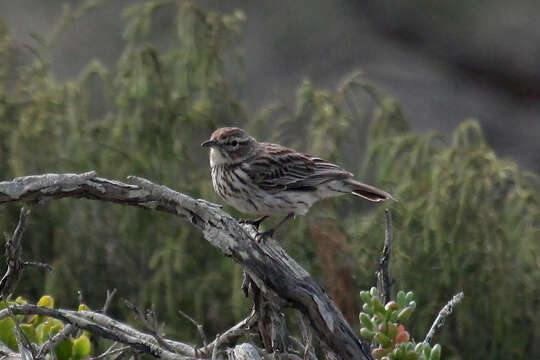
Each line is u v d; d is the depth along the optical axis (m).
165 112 13.95
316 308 6.73
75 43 20.66
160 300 13.26
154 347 6.66
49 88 14.61
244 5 23.78
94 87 16.41
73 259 13.41
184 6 14.55
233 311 12.73
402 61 24.31
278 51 23.39
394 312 6.21
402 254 13.30
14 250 7.11
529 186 13.84
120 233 13.73
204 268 13.40
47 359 6.91
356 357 6.70
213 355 6.57
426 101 23.05
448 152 13.95
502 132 23.00
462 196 13.25
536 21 25.36
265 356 6.61
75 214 13.59
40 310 6.68
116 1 20.98
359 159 15.66
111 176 13.87
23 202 6.86
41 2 21.55
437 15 25.33
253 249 6.82
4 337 7.26
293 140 15.04
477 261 13.34
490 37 25.11
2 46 14.80
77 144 13.80
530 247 13.45
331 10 24.41
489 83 24.75
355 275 13.07
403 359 6.03
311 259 13.38
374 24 24.97
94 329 6.66
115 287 13.55
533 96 24.56
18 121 14.32
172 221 13.45
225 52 15.49
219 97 14.77
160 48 19.42
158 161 13.95
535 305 13.52
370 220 13.72
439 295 13.34
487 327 13.42
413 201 13.89
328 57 23.73
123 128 13.95
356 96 16.73
